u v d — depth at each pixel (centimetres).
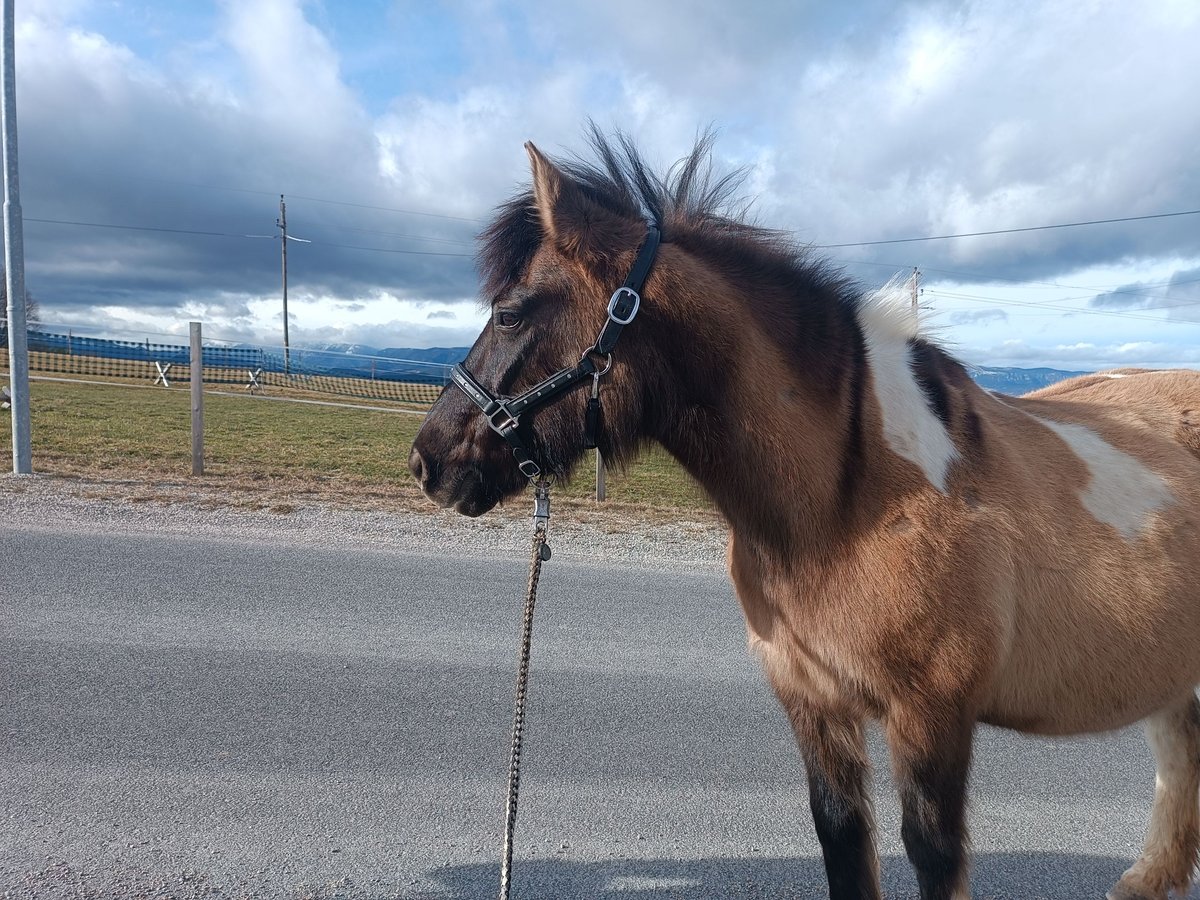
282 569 595
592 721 387
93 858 262
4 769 314
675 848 292
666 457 300
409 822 296
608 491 1024
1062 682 227
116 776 313
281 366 3125
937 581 205
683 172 249
